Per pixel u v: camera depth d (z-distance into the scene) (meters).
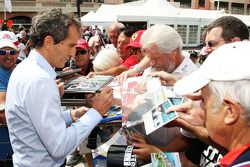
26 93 1.53
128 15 10.05
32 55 1.68
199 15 11.60
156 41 2.06
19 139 1.64
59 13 1.70
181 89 1.09
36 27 1.67
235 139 0.98
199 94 1.22
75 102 1.78
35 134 1.62
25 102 1.54
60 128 1.56
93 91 1.71
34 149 1.64
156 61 2.12
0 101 2.56
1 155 2.33
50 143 1.53
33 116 1.52
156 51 2.07
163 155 1.43
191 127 1.34
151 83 1.71
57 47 1.68
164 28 2.12
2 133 2.30
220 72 0.97
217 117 1.00
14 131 1.64
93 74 2.43
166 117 1.29
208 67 1.02
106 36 11.59
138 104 1.50
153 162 1.40
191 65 2.20
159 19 10.32
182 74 2.13
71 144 1.59
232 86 0.94
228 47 1.03
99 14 12.23
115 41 4.48
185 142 1.49
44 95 1.53
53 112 1.54
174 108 1.34
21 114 1.58
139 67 2.41
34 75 1.56
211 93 1.00
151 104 1.49
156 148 1.45
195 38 11.29
